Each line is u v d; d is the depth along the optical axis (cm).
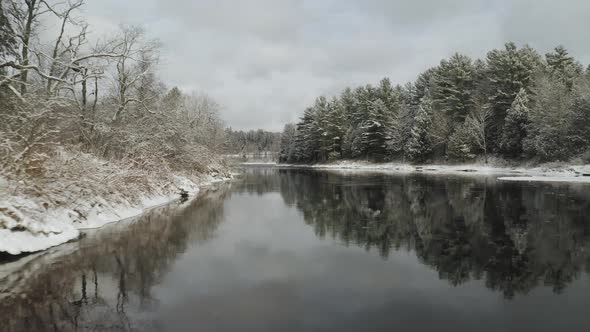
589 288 582
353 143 6294
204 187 2722
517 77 4244
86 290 607
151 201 1677
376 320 481
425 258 776
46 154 1063
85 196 1175
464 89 4978
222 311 517
